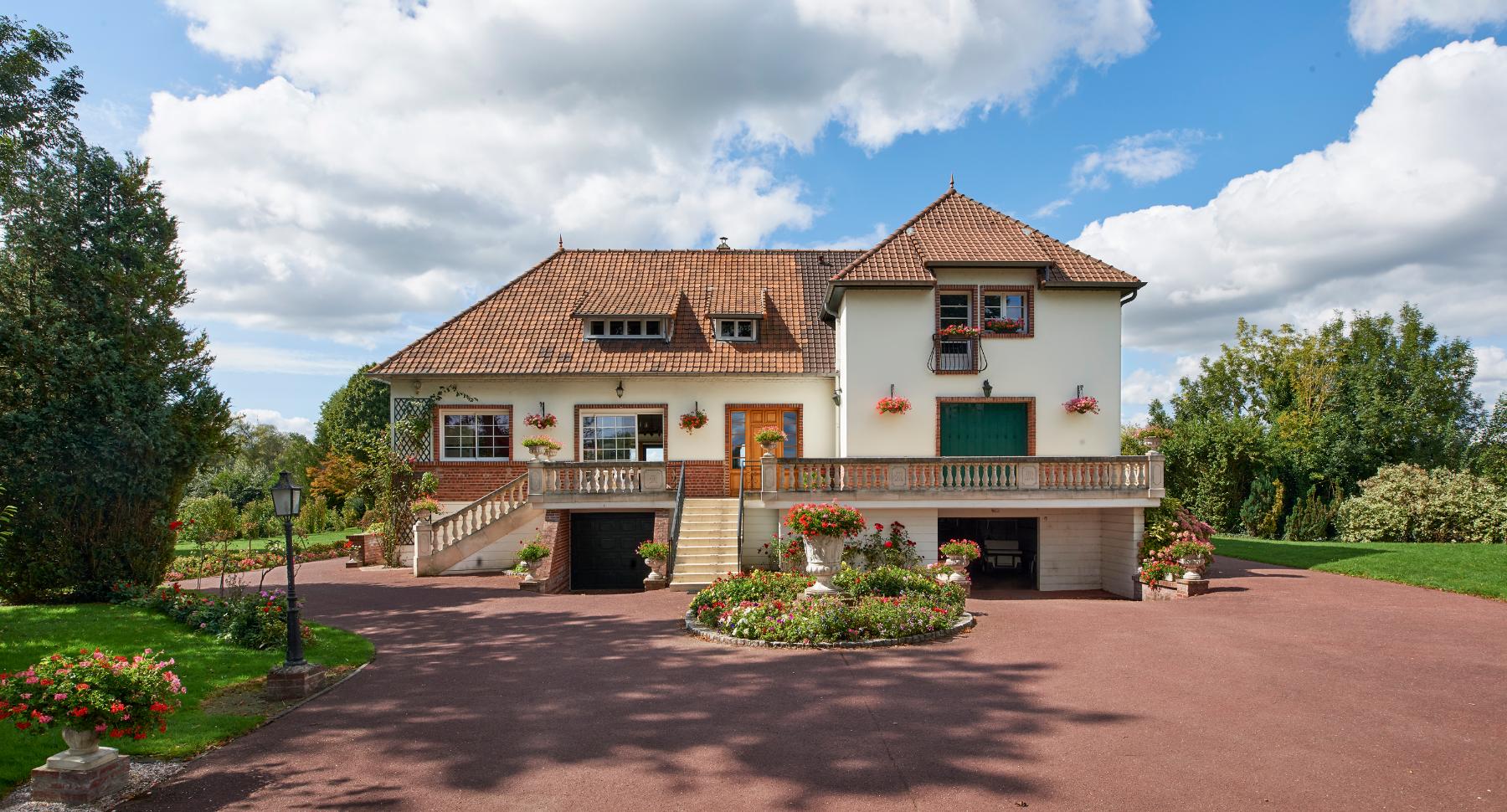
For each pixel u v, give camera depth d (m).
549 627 12.38
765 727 7.37
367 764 6.66
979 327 18.47
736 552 17.64
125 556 13.91
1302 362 37.25
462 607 14.41
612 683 8.98
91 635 10.94
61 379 13.27
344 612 13.93
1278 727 7.08
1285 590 14.40
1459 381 34.47
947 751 6.67
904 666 9.48
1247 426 28.66
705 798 5.86
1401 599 13.26
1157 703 7.84
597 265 24.62
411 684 9.13
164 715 6.85
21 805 5.89
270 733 7.49
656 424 21.22
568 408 21.02
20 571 13.15
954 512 18.06
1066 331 18.64
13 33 15.10
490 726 7.57
